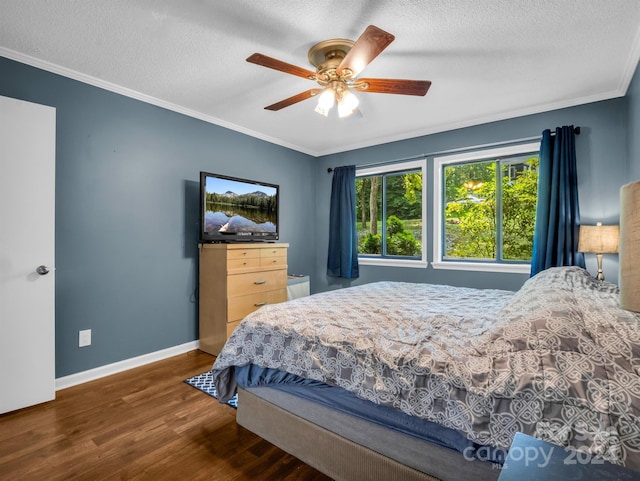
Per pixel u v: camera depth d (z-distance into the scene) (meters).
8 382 2.02
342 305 1.97
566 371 0.99
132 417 1.99
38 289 2.13
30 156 2.11
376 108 3.08
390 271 4.04
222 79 2.57
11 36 2.00
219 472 1.52
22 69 2.23
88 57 2.25
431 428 1.15
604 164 2.75
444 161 3.65
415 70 2.37
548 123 3.00
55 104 2.38
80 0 1.69
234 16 1.82
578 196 2.83
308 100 2.97
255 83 2.64
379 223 4.38
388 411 1.25
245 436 1.81
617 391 0.91
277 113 3.28
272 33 1.97
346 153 4.46
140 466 1.56
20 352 2.06
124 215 2.75
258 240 3.63
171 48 2.14
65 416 1.99
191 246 3.24
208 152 3.39
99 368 2.58
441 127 3.58
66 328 2.42
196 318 3.28
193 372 2.68
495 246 3.49
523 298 1.53
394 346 1.30
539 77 2.47
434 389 1.13
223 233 3.27
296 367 1.48
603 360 0.98
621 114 2.69
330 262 4.46
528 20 1.83
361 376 1.29
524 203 3.33
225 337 3.00
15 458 1.61
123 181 2.75
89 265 2.55
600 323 1.09
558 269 1.99
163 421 1.95
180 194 3.15
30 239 2.10
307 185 4.65
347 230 4.28
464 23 1.85
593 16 1.79
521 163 3.35
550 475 0.67
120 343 2.72
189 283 3.22
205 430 1.86
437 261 3.68
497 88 2.65
